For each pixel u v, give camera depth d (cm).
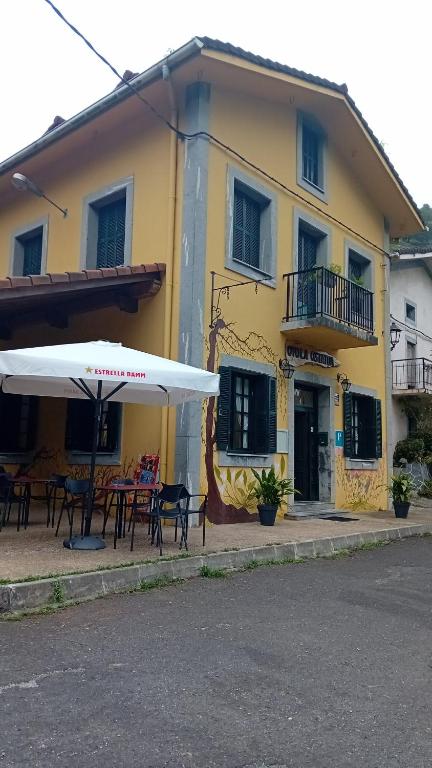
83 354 698
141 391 883
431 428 1911
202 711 341
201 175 1016
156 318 1029
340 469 1326
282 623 513
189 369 729
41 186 1348
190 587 626
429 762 292
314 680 392
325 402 1312
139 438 1025
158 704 348
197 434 964
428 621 538
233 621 512
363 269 1509
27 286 852
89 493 754
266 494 1023
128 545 767
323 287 1168
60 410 1210
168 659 419
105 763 284
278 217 1185
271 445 1107
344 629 504
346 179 1427
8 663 404
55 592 553
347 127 1329
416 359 1983
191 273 991
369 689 380
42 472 1223
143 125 1126
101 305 1079
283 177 1209
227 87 1093
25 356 641
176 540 811
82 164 1247
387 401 1527
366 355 1459
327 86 1198
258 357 1100
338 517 1220
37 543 761
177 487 743
